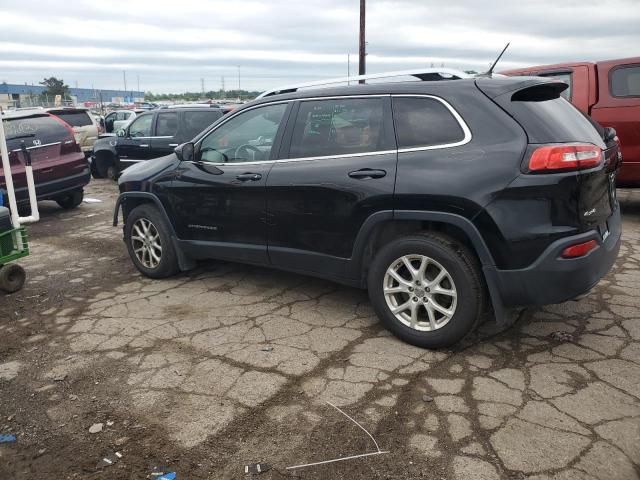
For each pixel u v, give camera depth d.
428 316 3.60
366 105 3.87
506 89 3.43
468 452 2.60
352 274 3.96
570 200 3.14
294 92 4.32
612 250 3.50
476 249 3.32
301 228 4.11
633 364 3.36
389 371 3.38
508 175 3.21
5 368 3.61
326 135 4.04
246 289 4.96
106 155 12.56
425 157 3.51
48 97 47.09
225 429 2.85
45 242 7.21
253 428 2.85
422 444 2.67
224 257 4.77
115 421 2.97
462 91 3.51
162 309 4.54
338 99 4.01
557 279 3.19
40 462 2.67
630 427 2.74
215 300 4.70
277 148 4.29
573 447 2.60
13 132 8.30
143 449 2.72
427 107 3.61
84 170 9.27
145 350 3.78
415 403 3.02
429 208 3.46
